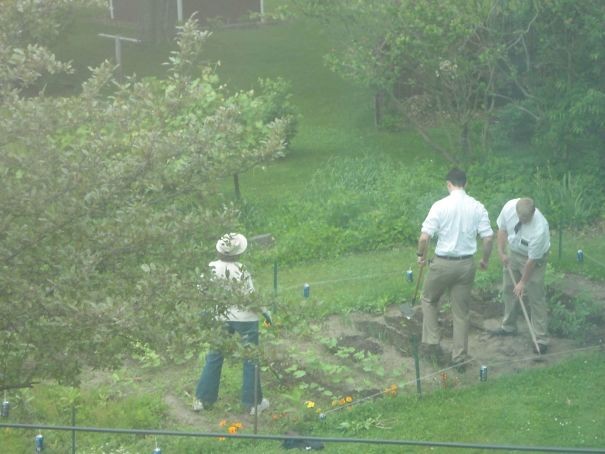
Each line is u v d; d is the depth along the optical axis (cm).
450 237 1036
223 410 988
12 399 868
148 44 3106
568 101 1617
